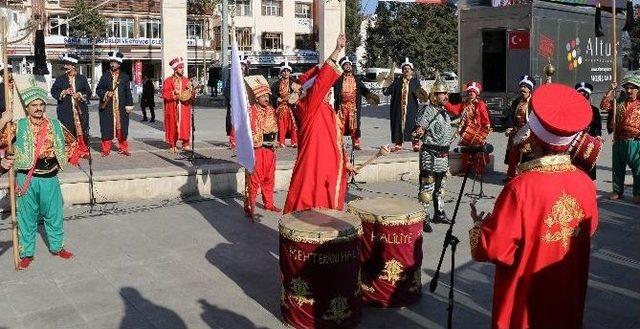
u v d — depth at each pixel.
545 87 3.54
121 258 7.20
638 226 8.72
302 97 6.21
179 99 12.58
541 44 19.28
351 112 13.62
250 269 6.87
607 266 7.02
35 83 6.85
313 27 64.31
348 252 5.15
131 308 5.76
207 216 9.13
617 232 8.41
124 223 8.67
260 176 8.94
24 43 39.94
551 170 3.49
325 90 5.91
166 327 5.35
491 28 19.75
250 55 59.41
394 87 14.01
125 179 9.85
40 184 6.85
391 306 5.76
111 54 12.10
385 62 50.72
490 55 20.00
